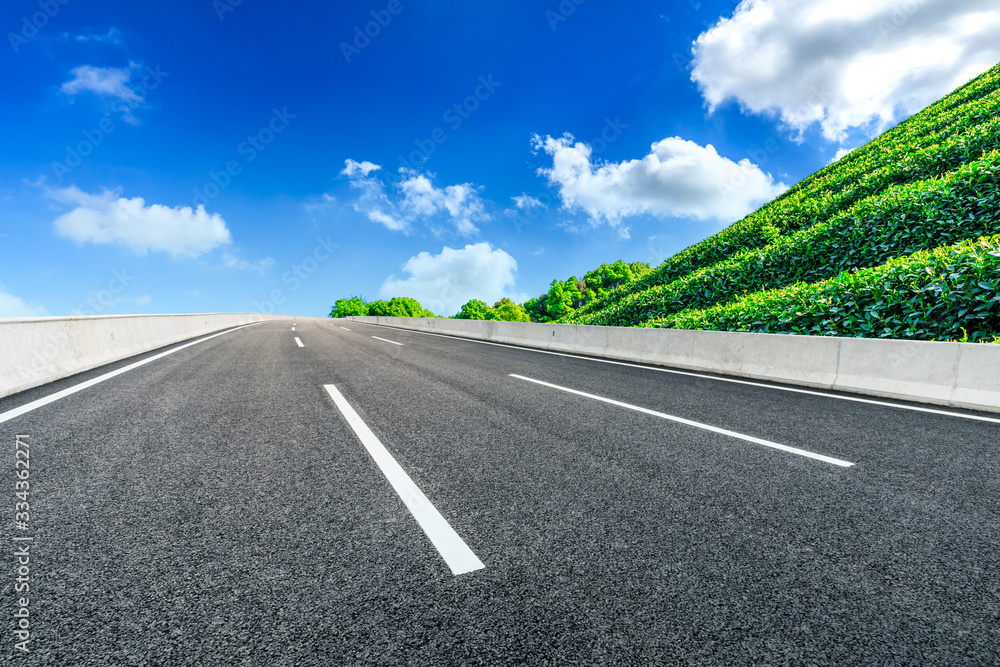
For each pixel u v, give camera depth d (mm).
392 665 1466
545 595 1821
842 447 3746
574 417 4699
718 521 2453
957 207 11297
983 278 8062
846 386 6305
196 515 2480
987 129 14086
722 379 7320
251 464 3260
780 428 4324
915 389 5680
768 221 18844
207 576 1929
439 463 3318
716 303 16234
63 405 5012
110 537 2238
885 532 2346
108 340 8922
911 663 1482
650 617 1694
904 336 8820
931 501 2723
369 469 3188
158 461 3303
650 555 2111
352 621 1671
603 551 2143
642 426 4363
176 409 4898
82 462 3266
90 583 1872
